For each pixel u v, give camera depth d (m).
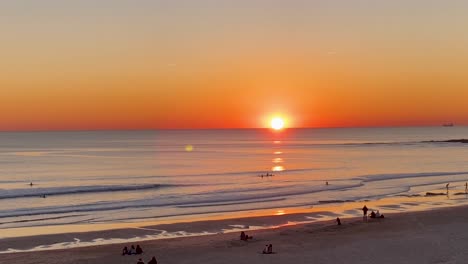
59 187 71.62
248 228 40.78
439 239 34.56
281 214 47.75
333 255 30.66
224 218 46.06
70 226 43.06
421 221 41.09
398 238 34.84
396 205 53.47
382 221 41.16
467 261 29.23
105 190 69.44
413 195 62.12
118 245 34.12
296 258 30.05
